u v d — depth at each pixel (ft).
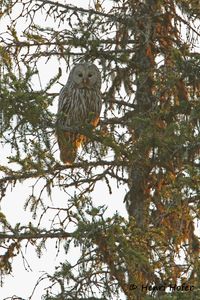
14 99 50.93
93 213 48.03
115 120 58.95
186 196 51.11
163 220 54.85
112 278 48.80
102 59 59.06
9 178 55.21
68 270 49.21
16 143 52.70
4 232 53.26
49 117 52.01
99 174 56.13
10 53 59.36
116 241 47.91
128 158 54.03
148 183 55.77
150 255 50.24
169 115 54.44
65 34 58.90
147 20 59.21
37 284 49.96
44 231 53.16
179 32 60.54
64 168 55.52
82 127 53.57
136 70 59.57
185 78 54.70
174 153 52.16
